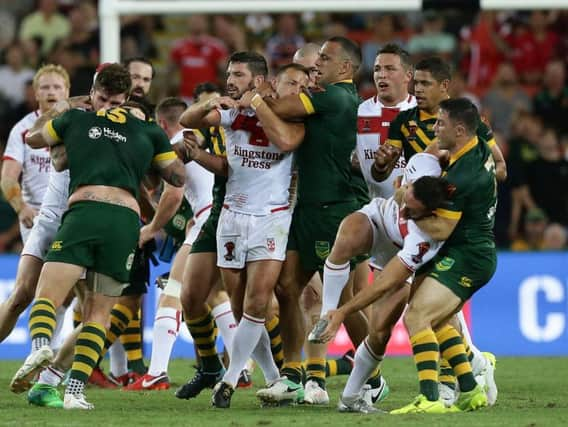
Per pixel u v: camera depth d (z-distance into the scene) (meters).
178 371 37.84
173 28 62.59
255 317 26.33
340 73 28.05
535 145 55.03
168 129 33.59
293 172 27.03
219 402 26.52
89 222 25.09
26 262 28.94
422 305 24.86
